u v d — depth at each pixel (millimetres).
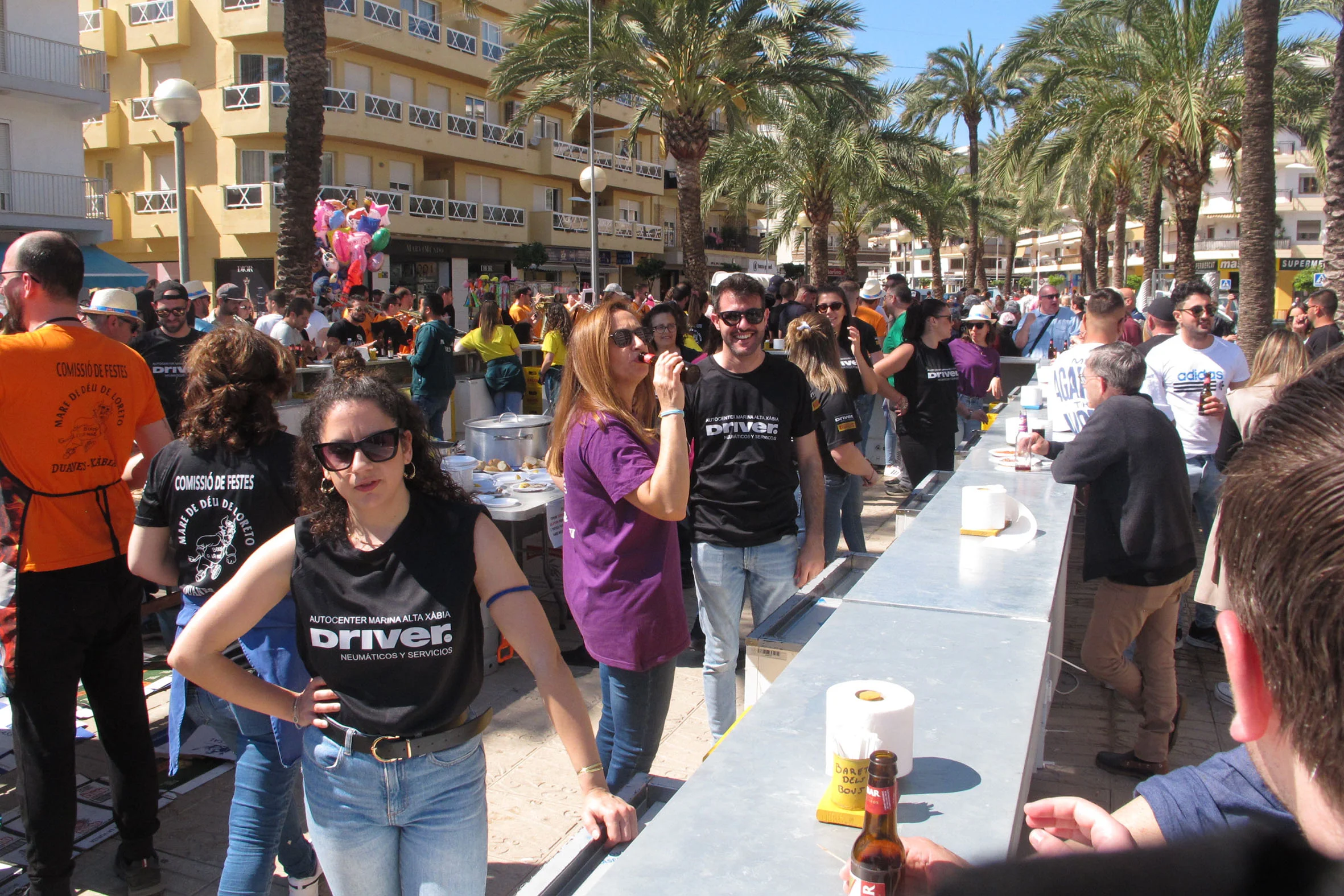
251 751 2580
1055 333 11945
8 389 2799
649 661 2789
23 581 2854
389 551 1996
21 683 2859
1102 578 3842
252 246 28125
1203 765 1231
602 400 2787
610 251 40781
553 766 3973
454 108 33188
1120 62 18297
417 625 1981
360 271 18266
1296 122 18188
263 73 28078
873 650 2057
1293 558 589
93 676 3057
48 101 21453
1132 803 1261
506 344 10875
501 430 5992
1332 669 573
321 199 28219
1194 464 5465
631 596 2781
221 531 2676
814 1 18047
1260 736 689
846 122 22516
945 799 1429
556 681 2033
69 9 21875
